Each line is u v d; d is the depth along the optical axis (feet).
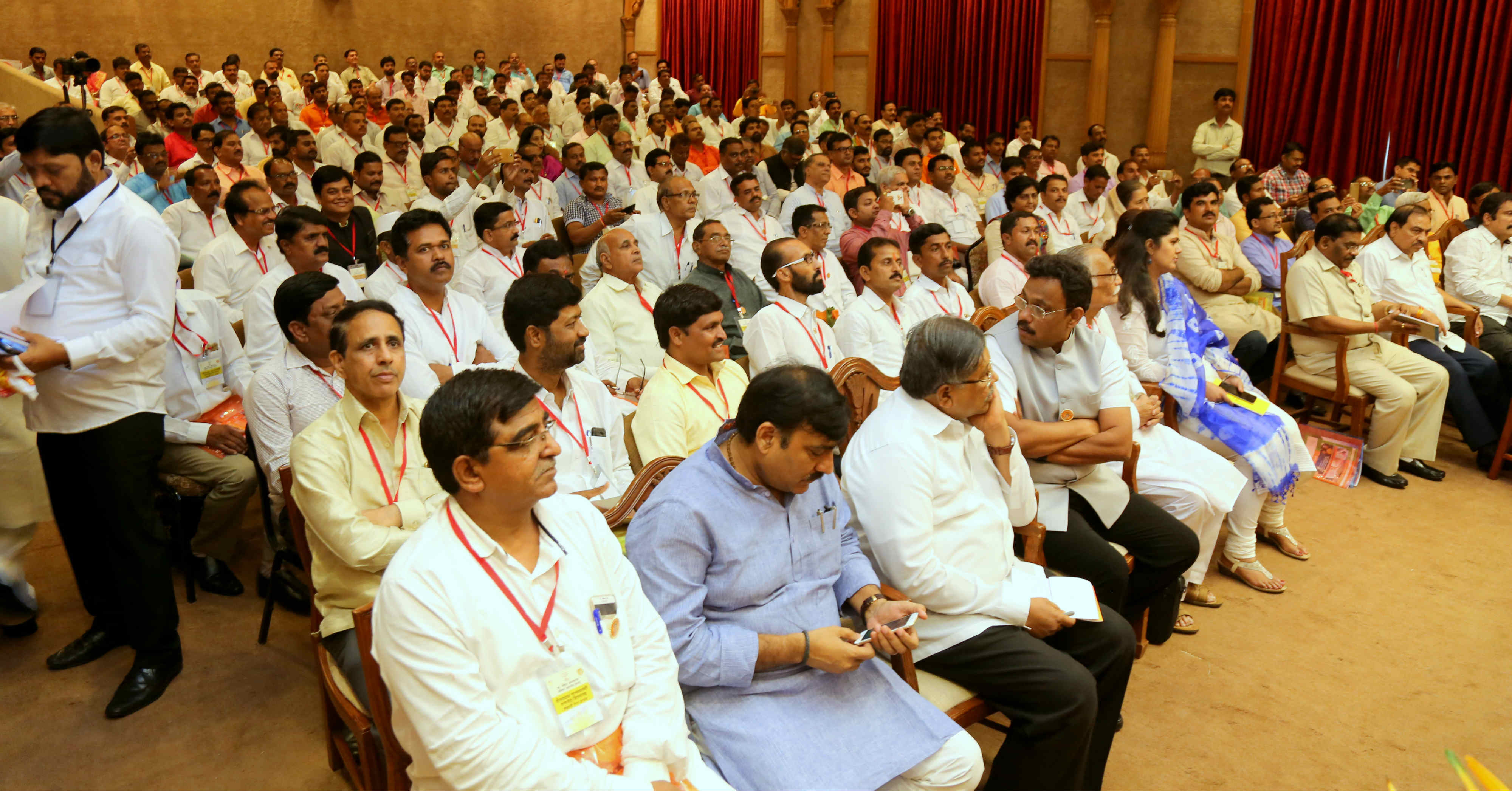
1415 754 9.20
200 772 8.55
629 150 27.91
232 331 11.78
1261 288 19.84
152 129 32.40
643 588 6.44
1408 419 15.55
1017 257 16.46
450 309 12.44
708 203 25.91
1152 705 9.91
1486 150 28.07
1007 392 9.77
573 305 8.91
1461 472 16.48
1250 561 12.55
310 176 24.80
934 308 15.08
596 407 9.72
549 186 23.67
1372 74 30.07
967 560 7.84
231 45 46.24
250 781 8.45
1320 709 9.87
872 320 14.12
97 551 9.92
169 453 11.07
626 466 9.86
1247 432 12.23
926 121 32.91
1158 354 12.74
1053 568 9.73
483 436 4.99
